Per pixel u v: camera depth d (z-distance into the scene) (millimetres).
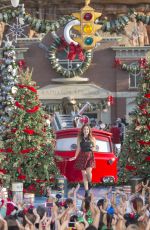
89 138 35938
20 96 39125
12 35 79375
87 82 75625
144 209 22109
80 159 35844
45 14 109438
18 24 78688
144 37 94812
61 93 75250
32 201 31766
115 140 58500
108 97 75250
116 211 21266
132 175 40750
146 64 40875
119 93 75812
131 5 110312
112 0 109812
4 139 39188
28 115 38844
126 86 75750
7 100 56219
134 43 92062
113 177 40688
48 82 75250
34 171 38688
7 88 56750
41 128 39094
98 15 48688
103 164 40406
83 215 20438
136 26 92938
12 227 18203
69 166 40438
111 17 110188
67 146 41250
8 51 58406
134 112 40781
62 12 109750
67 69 75000
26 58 75062
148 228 18266
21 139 38562
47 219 19750
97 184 40375
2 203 24859
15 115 38938
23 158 38531
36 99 39344
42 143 38938
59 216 19719
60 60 75062
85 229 17844
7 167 38531
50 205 25844
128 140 40875
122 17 68750
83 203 23891
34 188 38812
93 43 48781
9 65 57625
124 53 75812
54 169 39094
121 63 75688
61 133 41625
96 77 75938
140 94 40688
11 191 36469
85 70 75500
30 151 38594
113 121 75625
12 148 38562
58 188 37594
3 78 57344
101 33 84312
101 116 75625
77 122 58219
